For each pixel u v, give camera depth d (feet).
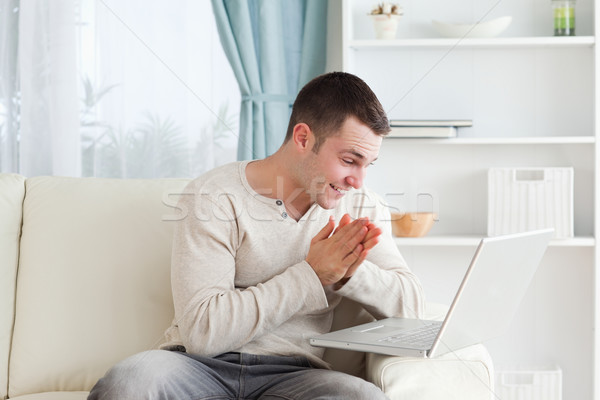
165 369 3.70
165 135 7.40
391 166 7.61
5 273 5.01
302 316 4.42
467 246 7.55
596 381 6.97
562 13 7.02
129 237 5.05
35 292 4.94
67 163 7.13
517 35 7.39
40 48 7.18
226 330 3.95
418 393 3.84
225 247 4.22
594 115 6.91
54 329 4.87
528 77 7.39
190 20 7.39
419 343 3.92
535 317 7.52
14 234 5.14
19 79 7.27
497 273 3.76
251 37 7.29
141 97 7.35
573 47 7.28
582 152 7.32
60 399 4.40
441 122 6.96
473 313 3.78
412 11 7.50
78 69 7.23
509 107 7.43
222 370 4.05
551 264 7.47
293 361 4.20
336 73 4.33
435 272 7.61
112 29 7.26
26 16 7.14
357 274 4.29
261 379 4.06
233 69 7.34
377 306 4.44
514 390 7.23
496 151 7.47
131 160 7.36
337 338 4.09
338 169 4.17
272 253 4.34
